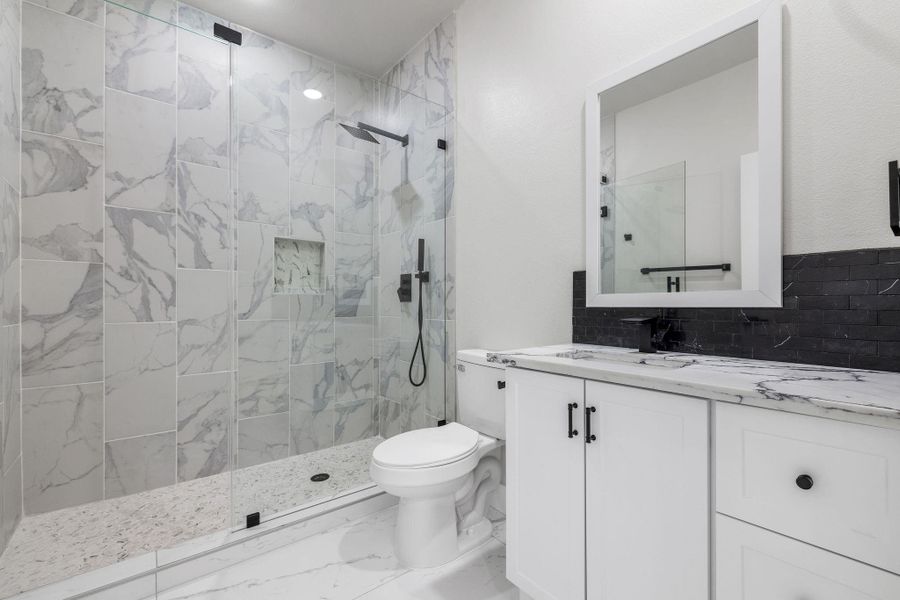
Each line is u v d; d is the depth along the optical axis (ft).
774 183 3.63
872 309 3.18
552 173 5.79
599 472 3.33
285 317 6.90
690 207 4.25
